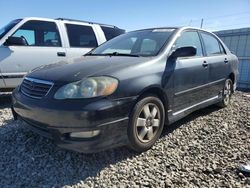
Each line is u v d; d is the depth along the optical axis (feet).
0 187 8.21
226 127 13.93
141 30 14.58
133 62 10.53
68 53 19.75
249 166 9.52
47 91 9.34
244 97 23.31
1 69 17.10
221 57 16.46
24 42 17.88
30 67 18.12
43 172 9.05
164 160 10.07
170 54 11.87
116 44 13.96
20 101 10.15
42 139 11.35
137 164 9.73
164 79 11.00
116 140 9.35
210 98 15.39
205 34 15.76
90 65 10.28
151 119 10.67
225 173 9.21
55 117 8.84
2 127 12.95
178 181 8.68
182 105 12.58
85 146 8.79
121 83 9.39
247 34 37.40
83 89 8.86
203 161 10.08
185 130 13.28
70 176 8.87
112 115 8.98
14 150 10.46
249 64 37.27
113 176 8.93
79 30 20.79
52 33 19.38
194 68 13.05
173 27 13.71
